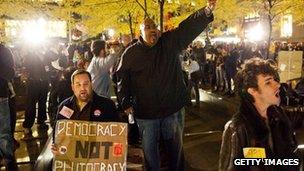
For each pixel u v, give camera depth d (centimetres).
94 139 434
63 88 807
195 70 1241
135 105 527
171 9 1271
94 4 1309
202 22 518
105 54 723
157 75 509
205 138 841
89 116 449
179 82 526
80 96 444
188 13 1337
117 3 1220
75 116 448
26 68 915
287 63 741
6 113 629
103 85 724
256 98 249
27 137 874
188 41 526
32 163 692
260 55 1533
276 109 257
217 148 763
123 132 437
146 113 517
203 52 1906
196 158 702
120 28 1539
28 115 898
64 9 1478
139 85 515
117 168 431
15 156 732
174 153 536
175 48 518
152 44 505
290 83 727
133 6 1187
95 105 454
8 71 612
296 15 1725
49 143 489
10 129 644
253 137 242
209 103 1321
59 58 1345
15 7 1614
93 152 432
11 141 647
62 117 449
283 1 1230
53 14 1641
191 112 1156
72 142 433
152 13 1205
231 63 1462
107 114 454
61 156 431
